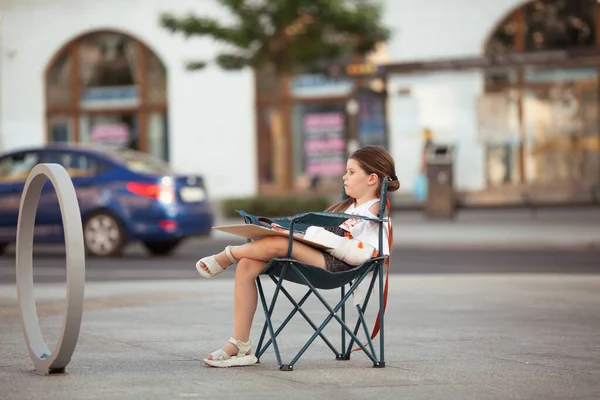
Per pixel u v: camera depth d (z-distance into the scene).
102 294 15.73
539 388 7.95
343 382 8.19
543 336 11.05
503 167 33.19
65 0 43.59
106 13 43.06
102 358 9.52
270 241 8.84
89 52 43.69
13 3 44.06
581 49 31.02
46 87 44.12
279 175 41.09
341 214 8.69
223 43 37.91
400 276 19.00
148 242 25.33
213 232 32.50
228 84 41.53
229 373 8.65
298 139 40.78
